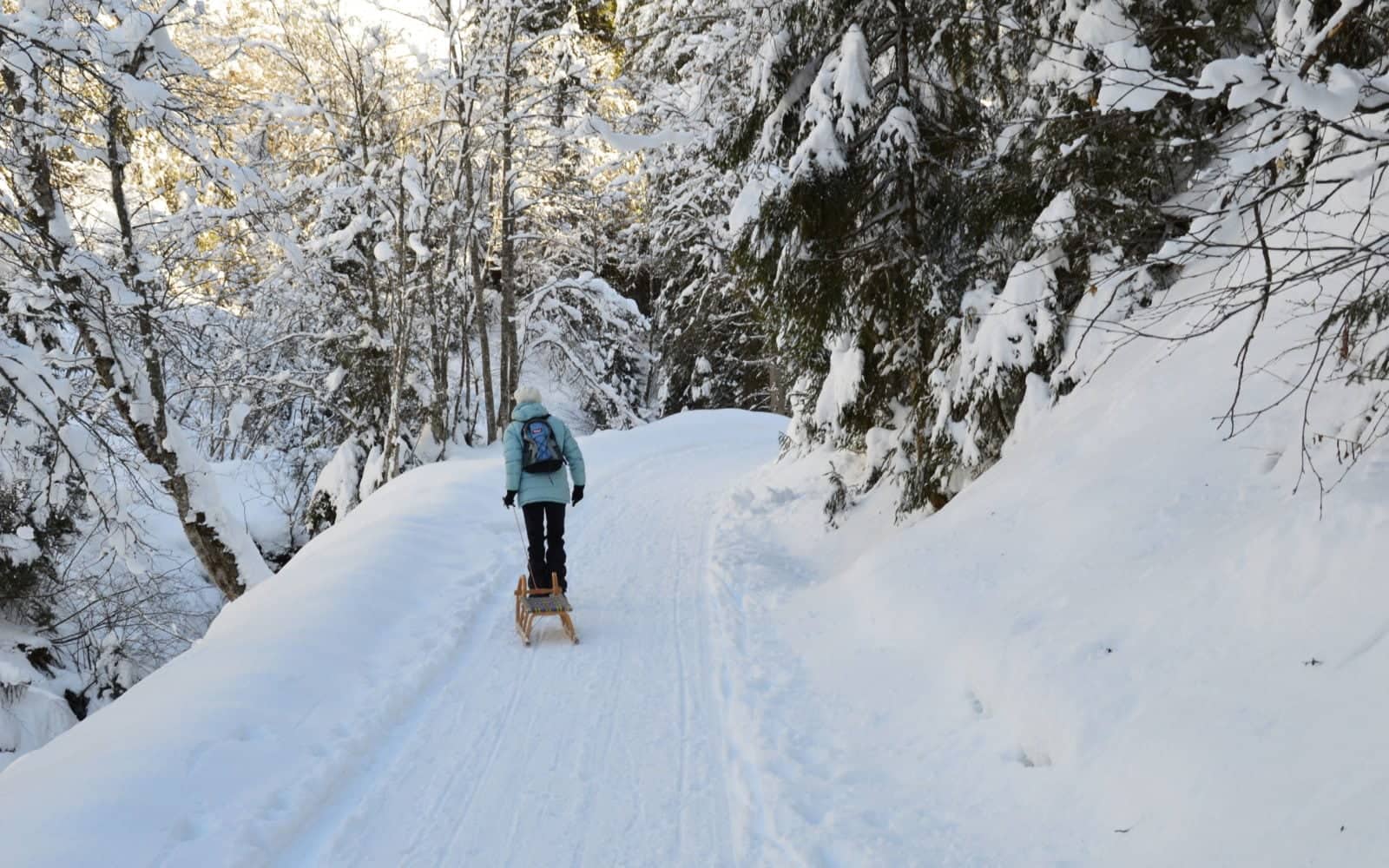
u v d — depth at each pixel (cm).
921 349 848
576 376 3062
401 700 525
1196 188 607
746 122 938
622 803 411
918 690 480
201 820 382
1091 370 662
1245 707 319
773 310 944
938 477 766
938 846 345
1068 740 367
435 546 867
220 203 1612
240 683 501
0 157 1023
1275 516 395
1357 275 313
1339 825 252
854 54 783
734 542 945
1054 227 645
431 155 2025
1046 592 475
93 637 1364
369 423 2014
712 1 1396
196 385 1722
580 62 2216
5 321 1095
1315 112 296
